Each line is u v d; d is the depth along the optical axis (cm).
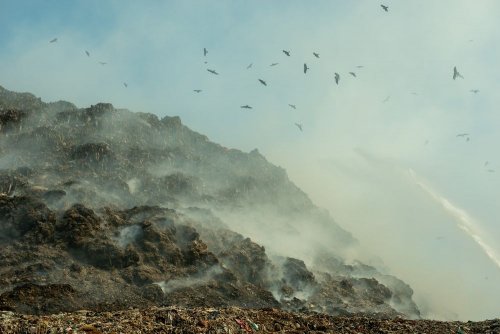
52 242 7712
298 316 3866
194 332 3162
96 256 7556
